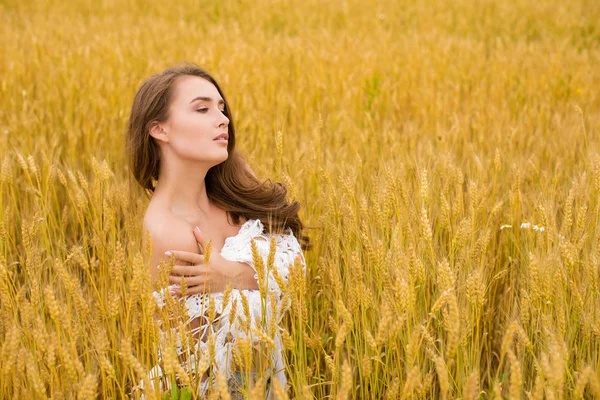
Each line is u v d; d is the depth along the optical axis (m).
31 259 2.46
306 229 3.22
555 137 4.96
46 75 6.65
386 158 4.19
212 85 2.58
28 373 1.90
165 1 14.88
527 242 3.05
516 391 1.66
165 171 2.57
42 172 4.05
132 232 2.96
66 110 5.36
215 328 2.45
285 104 5.51
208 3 15.10
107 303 2.47
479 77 7.26
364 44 9.16
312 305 3.00
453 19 13.72
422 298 2.56
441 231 2.99
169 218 2.52
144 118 2.52
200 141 2.47
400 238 2.51
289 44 8.73
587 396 2.22
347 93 5.86
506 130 5.02
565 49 9.52
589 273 2.28
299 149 4.44
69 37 9.66
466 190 3.95
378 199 2.86
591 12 13.96
